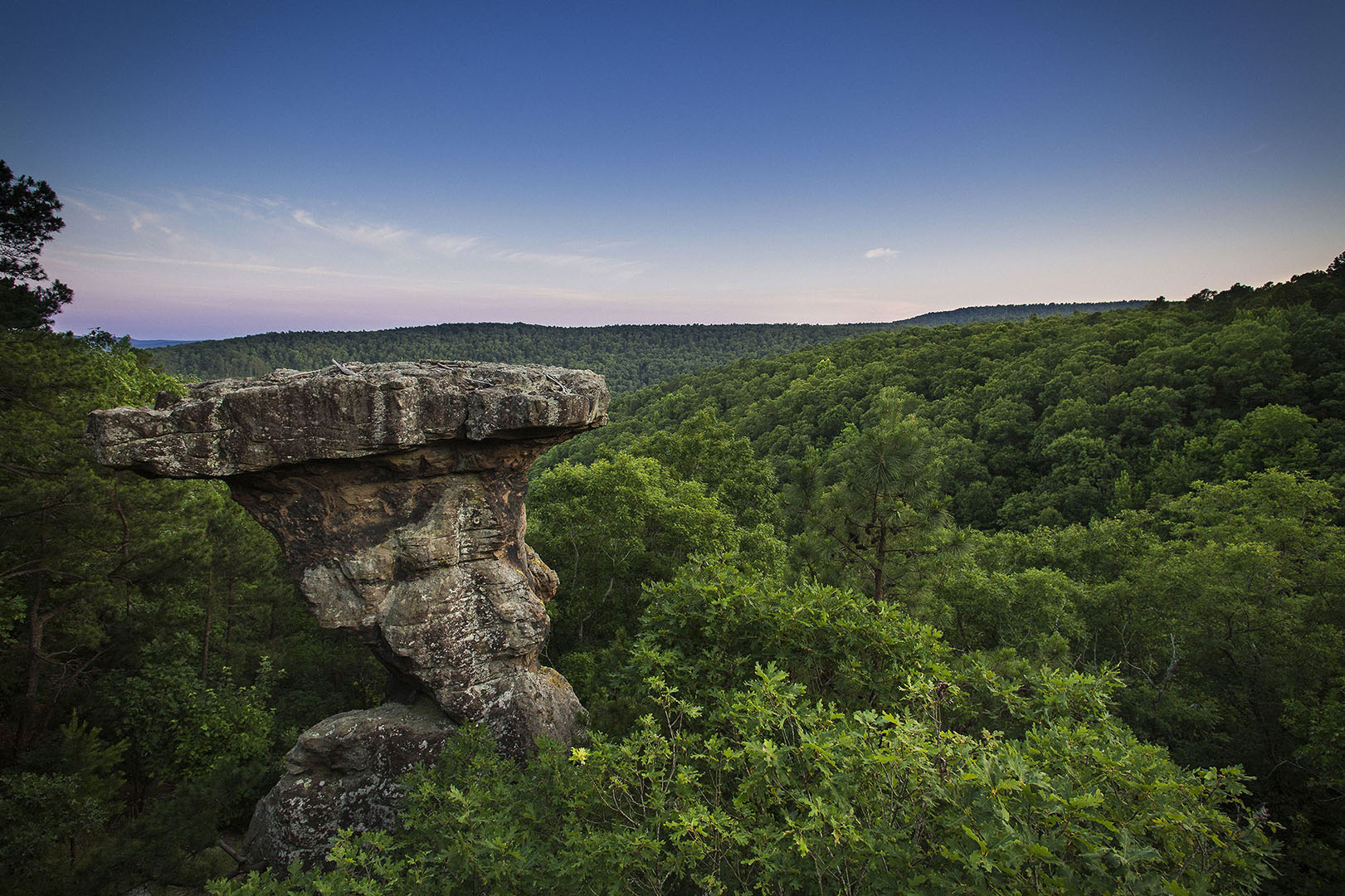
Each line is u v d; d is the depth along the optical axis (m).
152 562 14.84
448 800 7.38
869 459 12.96
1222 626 17.05
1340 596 17.47
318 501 9.92
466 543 10.98
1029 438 57.44
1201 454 42.78
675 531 21.16
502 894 5.58
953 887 4.44
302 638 22.61
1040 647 11.05
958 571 18.92
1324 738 12.20
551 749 7.44
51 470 13.12
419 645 10.51
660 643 9.55
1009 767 4.97
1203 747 14.35
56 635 15.47
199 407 8.55
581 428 11.13
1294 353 48.75
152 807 10.98
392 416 9.41
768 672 6.82
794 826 5.05
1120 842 4.91
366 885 5.88
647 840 5.14
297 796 10.20
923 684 6.74
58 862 9.23
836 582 13.30
